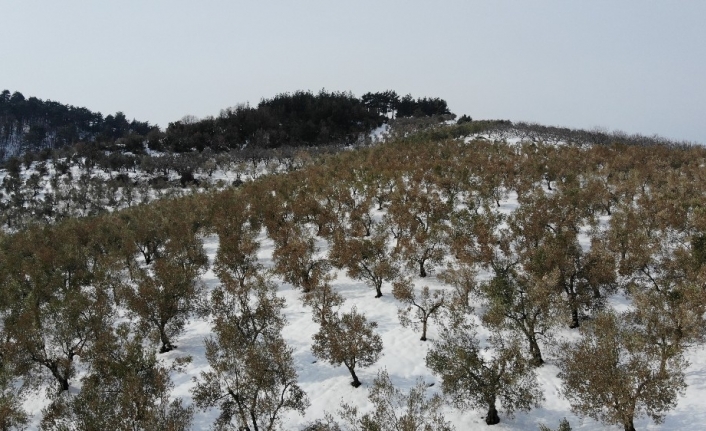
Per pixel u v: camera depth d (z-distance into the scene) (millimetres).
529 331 34094
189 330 45719
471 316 41125
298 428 29688
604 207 62562
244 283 49906
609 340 27062
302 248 50781
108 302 43969
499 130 144000
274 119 184500
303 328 43500
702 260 38062
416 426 24375
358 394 32656
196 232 69750
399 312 40594
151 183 131500
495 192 70000
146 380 28859
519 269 44500
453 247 48688
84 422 24531
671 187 61406
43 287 46000
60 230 67188
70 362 36281
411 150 102125
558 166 75625
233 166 140250
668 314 30625
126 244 58875
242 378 28203
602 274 38156
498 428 28125
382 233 58219
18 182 125125
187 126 185125
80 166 147250
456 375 28547
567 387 28328
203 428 30266
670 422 27031
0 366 34312
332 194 71125
